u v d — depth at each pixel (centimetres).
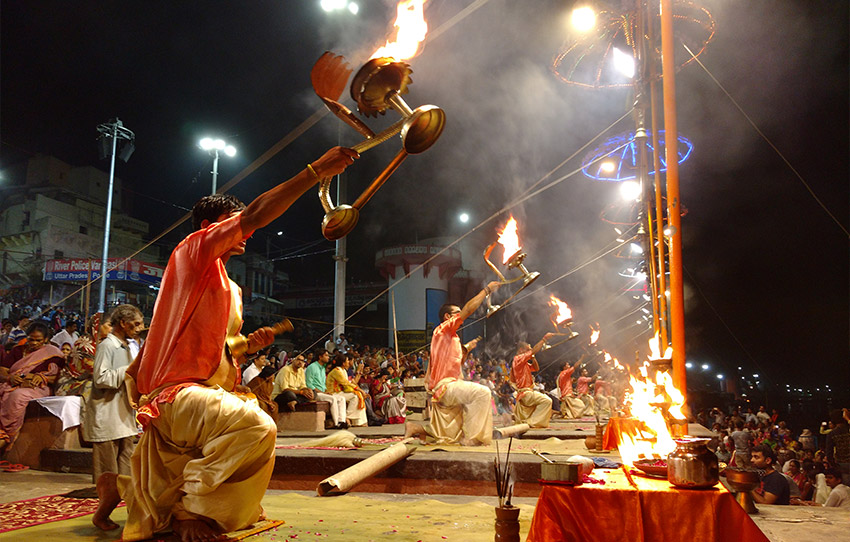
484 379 1867
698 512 259
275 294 4700
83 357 708
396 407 1420
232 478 298
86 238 3600
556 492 275
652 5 875
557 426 1176
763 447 736
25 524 353
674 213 712
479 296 749
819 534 358
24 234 3388
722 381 3562
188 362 304
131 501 306
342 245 2033
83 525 350
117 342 542
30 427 673
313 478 526
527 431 952
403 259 3284
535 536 272
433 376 758
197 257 301
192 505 290
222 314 313
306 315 4559
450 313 780
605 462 374
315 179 272
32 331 736
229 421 291
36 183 3634
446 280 3366
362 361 1631
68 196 3591
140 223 3972
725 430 1880
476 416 723
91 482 560
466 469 503
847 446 1020
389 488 518
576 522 270
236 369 335
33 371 718
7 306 2423
